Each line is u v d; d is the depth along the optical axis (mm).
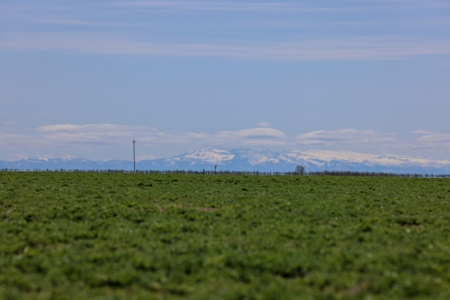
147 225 38938
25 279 24953
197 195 60844
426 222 42562
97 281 24797
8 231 36031
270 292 23312
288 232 35656
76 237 34469
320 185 83562
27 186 71625
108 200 53719
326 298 22891
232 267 27453
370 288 24297
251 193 65188
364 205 52156
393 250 30984
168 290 24188
